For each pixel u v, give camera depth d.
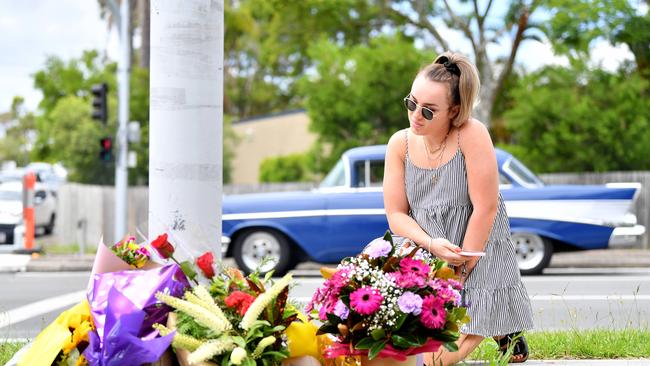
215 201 4.66
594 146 23.28
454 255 4.13
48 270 15.17
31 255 17.11
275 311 3.54
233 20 43.41
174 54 4.59
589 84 24.11
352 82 26.08
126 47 19.19
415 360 3.78
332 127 26.44
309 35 28.52
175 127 4.59
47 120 37.97
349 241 12.06
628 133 23.00
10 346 6.39
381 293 3.53
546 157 23.75
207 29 4.63
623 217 12.11
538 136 23.88
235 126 38.53
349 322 3.60
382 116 26.20
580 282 11.62
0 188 20.55
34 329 8.39
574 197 12.09
